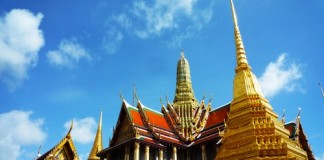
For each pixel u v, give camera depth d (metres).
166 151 58.09
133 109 62.12
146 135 57.47
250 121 27.12
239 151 25.47
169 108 70.31
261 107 28.19
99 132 72.88
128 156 54.38
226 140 28.27
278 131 26.80
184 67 80.31
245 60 32.78
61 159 44.94
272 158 23.58
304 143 47.66
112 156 59.66
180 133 63.34
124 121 60.59
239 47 33.62
